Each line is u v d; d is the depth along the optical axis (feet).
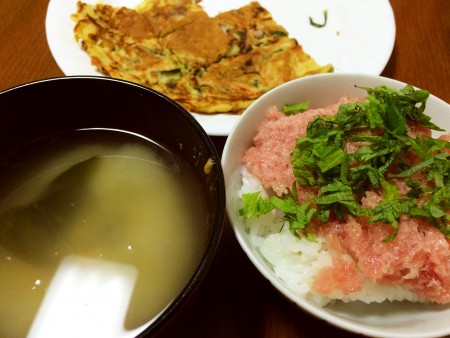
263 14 0.96
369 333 0.47
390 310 0.55
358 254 0.52
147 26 0.93
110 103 0.53
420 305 0.55
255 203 0.57
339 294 0.53
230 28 0.94
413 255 0.50
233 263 0.60
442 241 0.50
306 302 0.49
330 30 0.93
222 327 0.56
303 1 0.98
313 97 0.69
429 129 0.63
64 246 0.49
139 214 0.52
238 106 0.78
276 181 0.58
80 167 0.55
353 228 0.52
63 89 0.50
